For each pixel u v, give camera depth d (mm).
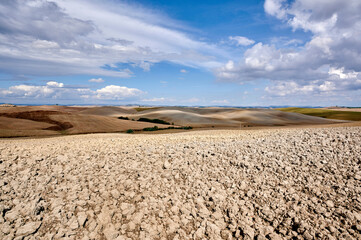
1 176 7652
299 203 7152
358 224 6066
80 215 6301
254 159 10227
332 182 7961
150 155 11250
